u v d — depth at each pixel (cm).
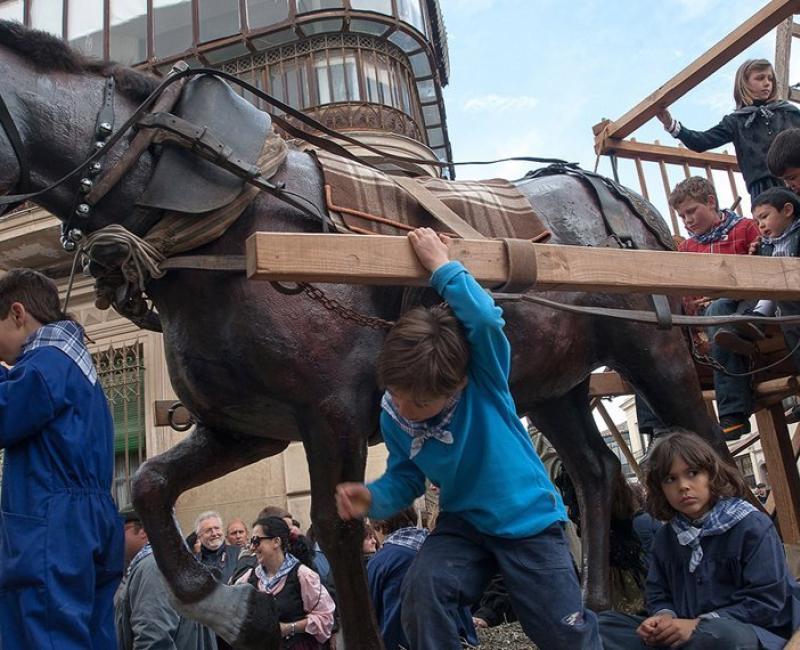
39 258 1166
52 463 235
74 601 224
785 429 430
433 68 1474
